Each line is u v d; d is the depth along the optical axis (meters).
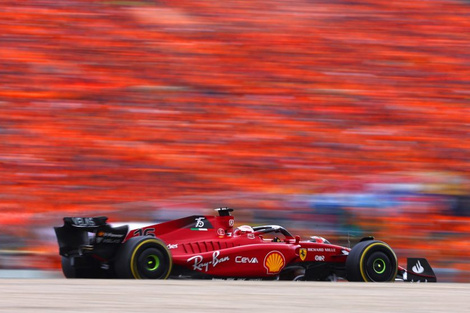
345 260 33.38
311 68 66.94
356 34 72.94
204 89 62.25
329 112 60.88
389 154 55.25
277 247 31.36
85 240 28.44
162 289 13.61
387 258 30.95
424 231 46.03
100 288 13.61
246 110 60.31
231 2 75.88
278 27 72.62
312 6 77.12
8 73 59.84
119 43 66.62
